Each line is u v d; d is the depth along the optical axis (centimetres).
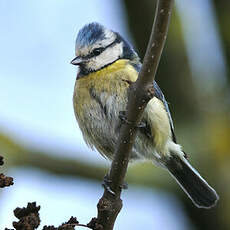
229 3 1181
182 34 1196
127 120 699
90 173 1157
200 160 1122
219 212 1095
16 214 598
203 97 1181
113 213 708
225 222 1090
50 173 1142
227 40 1179
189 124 1158
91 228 629
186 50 1192
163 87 1178
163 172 1131
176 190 1119
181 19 1202
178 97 1170
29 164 1133
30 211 600
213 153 1126
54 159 1150
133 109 693
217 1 1189
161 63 1179
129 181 1125
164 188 1125
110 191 713
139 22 1180
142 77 683
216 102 1176
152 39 663
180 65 1181
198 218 1108
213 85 1189
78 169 1153
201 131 1146
